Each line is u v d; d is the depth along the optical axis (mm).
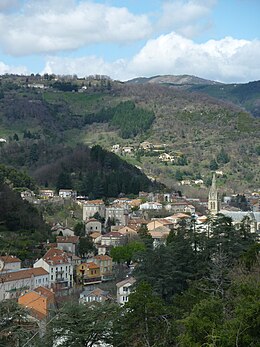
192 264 64312
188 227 107188
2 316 35562
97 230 155500
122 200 187375
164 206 189125
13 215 123500
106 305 45969
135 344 43344
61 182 191625
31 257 107562
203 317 34219
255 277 45625
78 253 126500
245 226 85062
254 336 30359
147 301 43531
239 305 32844
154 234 138250
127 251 118375
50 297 72125
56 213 163875
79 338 42938
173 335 42000
